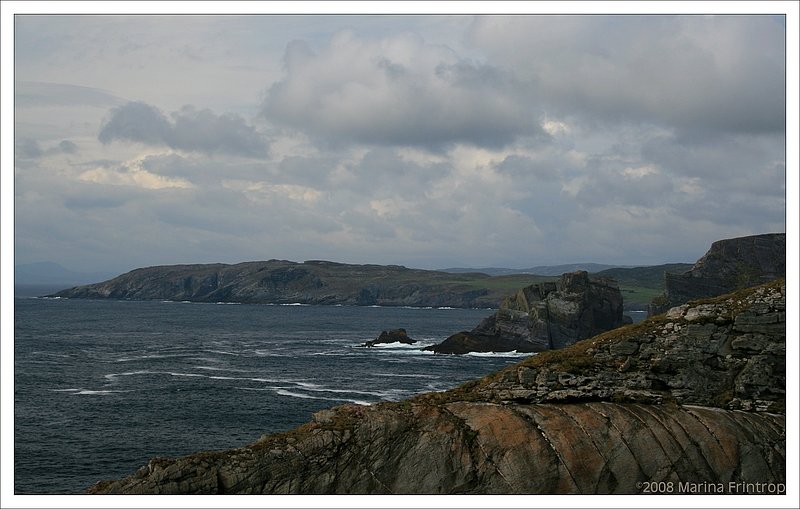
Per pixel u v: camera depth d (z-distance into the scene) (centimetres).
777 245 13138
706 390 3250
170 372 10538
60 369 10606
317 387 9200
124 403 7862
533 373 3306
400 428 2988
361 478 2853
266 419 7106
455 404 3156
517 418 2995
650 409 3094
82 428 6581
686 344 3350
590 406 3109
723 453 2905
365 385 9431
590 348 3484
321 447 2902
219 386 9169
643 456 2872
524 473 2797
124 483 2727
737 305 3416
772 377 3194
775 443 2973
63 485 4869
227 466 2784
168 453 5728
